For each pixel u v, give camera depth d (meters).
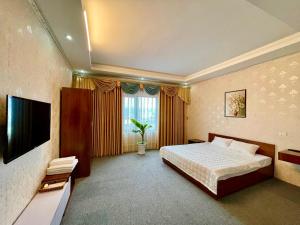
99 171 3.23
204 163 2.57
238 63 3.23
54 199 1.59
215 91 4.41
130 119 4.63
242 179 2.50
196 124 5.18
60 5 1.53
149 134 5.06
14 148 1.15
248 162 2.63
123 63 3.77
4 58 1.11
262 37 2.42
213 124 4.48
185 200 2.22
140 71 4.33
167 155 3.50
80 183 2.69
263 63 3.18
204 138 4.82
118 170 3.30
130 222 1.77
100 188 2.52
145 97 4.97
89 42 2.54
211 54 3.15
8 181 1.18
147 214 1.91
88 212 1.93
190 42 2.63
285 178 2.82
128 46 2.80
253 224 1.76
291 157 2.40
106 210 1.97
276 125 2.96
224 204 2.13
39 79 1.75
